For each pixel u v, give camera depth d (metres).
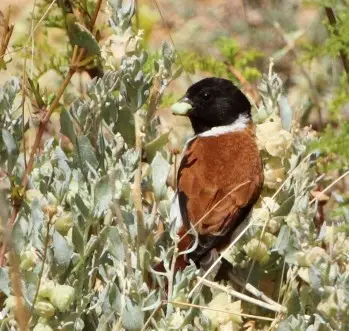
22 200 9.64
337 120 12.52
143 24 13.77
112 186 9.28
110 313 8.97
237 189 11.07
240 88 13.70
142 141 10.30
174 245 9.55
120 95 10.48
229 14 16.16
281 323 9.21
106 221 9.55
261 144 11.08
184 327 8.85
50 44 13.02
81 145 9.77
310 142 10.73
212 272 10.59
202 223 10.88
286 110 11.31
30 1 14.91
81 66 10.80
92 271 9.26
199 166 11.37
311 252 9.23
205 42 15.78
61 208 9.25
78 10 12.34
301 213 9.73
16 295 7.79
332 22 12.84
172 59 10.45
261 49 15.68
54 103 10.40
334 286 8.81
